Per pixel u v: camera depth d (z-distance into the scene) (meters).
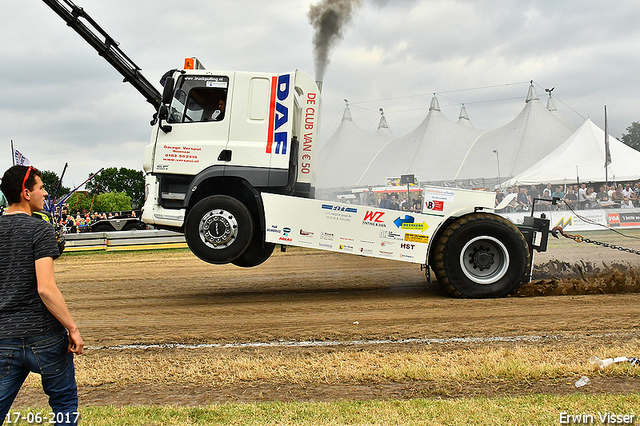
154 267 11.42
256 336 4.79
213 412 3.11
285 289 7.79
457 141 23.58
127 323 5.54
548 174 18.36
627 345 4.15
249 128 6.58
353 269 10.07
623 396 3.18
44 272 2.38
